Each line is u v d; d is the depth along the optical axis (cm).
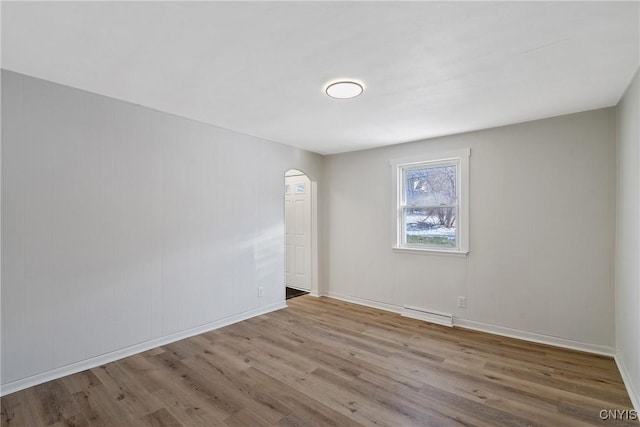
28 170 232
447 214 391
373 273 450
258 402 217
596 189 293
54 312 244
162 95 265
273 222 427
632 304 227
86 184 260
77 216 255
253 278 402
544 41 178
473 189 362
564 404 214
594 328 295
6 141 222
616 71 215
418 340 327
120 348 281
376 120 325
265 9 151
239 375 253
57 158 245
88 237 262
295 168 459
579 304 302
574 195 303
